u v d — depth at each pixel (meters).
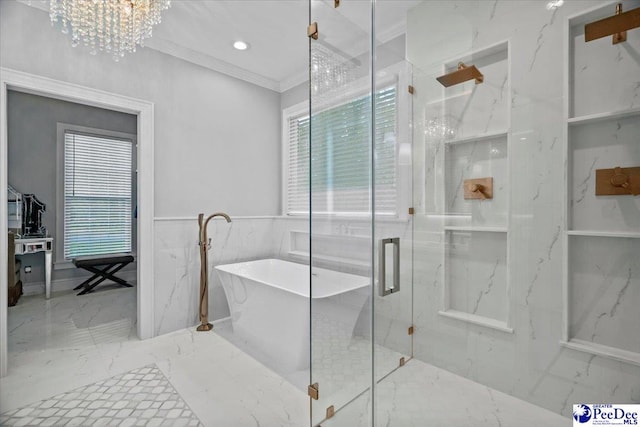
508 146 1.83
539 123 1.73
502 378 1.85
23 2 2.28
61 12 1.94
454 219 2.00
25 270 4.16
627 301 1.51
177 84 3.08
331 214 1.95
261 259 3.74
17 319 3.30
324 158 1.94
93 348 2.65
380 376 1.91
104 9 2.04
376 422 1.72
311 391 1.76
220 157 3.39
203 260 3.09
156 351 2.61
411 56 2.21
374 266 1.94
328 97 1.95
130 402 1.94
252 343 2.74
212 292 3.31
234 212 3.51
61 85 2.43
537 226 1.74
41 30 2.36
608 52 1.53
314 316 1.81
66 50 2.46
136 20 2.10
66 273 4.45
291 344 2.37
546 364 1.72
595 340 1.59
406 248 2.08
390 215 2.02
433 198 2.07
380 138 2.00
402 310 2.03
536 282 1.75
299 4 2.47
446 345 1.99
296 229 3.57
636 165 1.47
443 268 2.03
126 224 5.02
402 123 2.11
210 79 3.32
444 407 1.76
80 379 2.18
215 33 2.86
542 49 1.71
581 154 1.61
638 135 1.47
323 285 1.87
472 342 1.94
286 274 3.44
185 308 3.11
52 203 4.37
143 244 2.83
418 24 2.18
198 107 3.22
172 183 3.04
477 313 1.93
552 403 1.70
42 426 1.73
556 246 1.69
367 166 2.00
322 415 1.77
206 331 3.05
